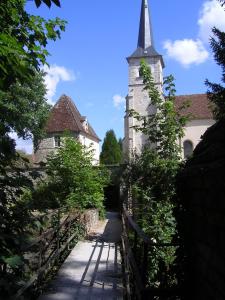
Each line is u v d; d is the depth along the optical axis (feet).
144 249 12.67
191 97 127.03
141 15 142.72
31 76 12.21
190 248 11.44
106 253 31.48
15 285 12.25
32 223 13.23
